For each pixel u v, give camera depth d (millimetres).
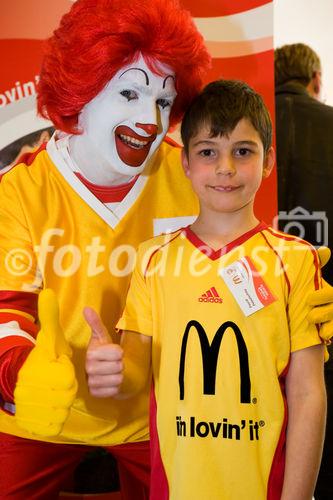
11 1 1083
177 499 953
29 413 913
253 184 963
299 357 967
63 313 1113
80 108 1032
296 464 937
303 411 950
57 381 905
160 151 1135
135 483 1219
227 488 938
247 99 975
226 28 1146
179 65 1012
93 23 979
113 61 979
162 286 1000
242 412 946
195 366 958
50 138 1107
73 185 1104
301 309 965
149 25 975
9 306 1095
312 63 1605
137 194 1123
